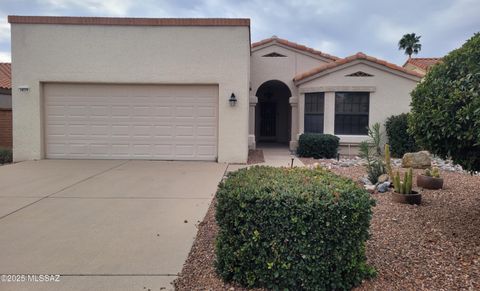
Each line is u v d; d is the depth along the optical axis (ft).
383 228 15.11
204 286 10.62
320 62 50.37
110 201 20.34
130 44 34.27
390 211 17.35
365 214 10.37
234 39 34.14
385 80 41.88
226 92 34.42
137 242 14.15
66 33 34.22
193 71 34.40
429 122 14.38
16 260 12.41
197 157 35.73
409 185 19.11
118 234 15.03
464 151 14.24
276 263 10.07
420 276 11.07
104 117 35.58
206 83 34.55
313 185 11.28
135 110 35.47
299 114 46.32
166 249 13.46
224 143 34.76
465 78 13.65
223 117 34.60
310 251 9.90
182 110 35.40
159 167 31.89
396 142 40.34
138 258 12.64
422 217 16.37
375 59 41.34
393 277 11.04
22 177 26.99
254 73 50.34
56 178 26.68
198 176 27.84
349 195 10.44
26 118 35.04
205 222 16.60
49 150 35.94
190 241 14.29
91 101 35.40
